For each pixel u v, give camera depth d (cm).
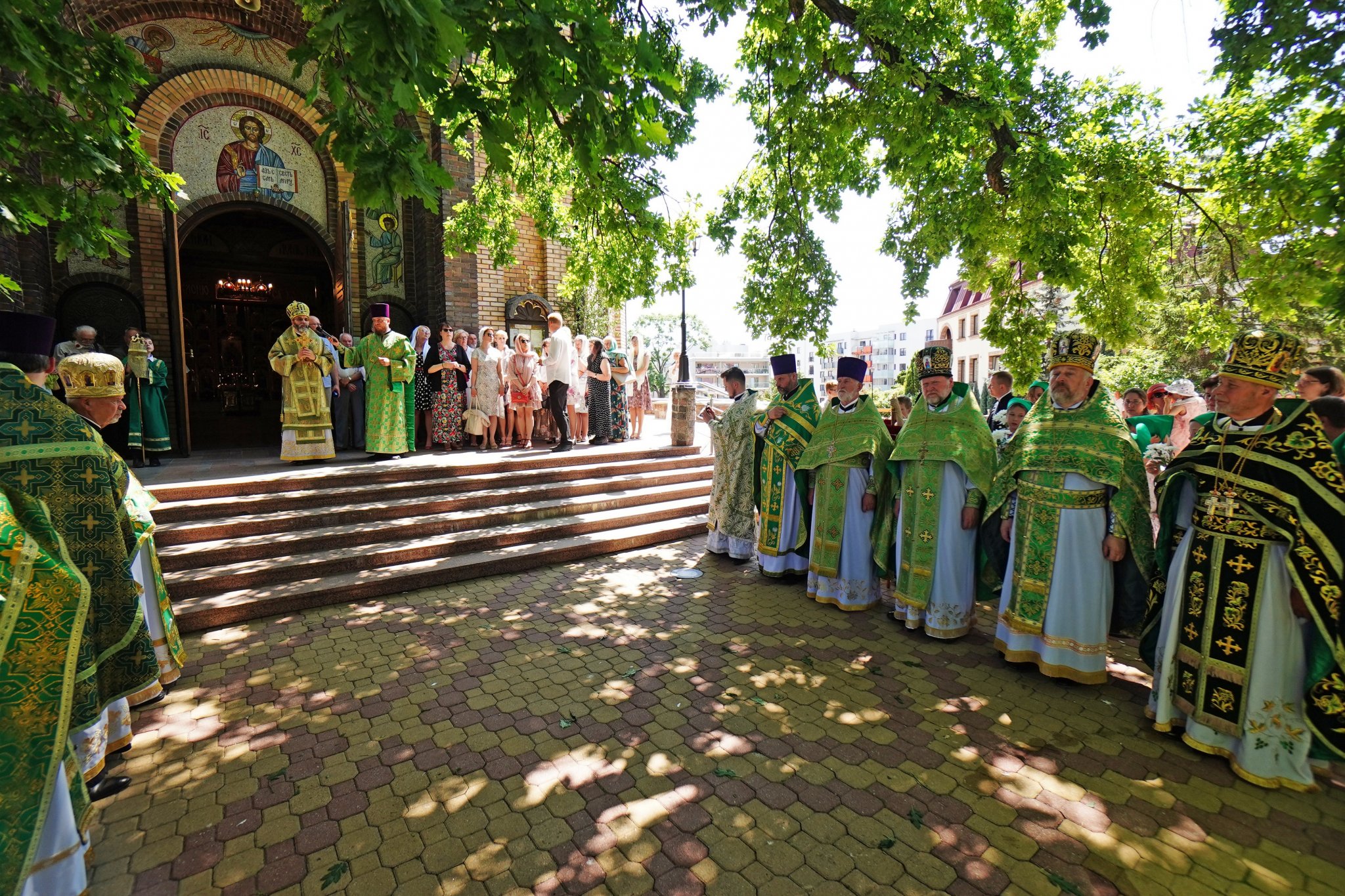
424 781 302
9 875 193
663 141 290
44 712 202
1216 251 642
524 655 441
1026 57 543
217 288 1766
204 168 1025
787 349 804
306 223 1111
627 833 268
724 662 436
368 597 547
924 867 250
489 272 1199
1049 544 403
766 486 612
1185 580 335
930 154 562
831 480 541
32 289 854
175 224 842
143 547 362
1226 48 391
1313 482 294
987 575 482
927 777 309
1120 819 279
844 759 323
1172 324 1247
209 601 491
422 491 707
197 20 984
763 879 243
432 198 256
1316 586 291
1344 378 390
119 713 318
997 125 523
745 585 601
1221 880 244
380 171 241
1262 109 473
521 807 284
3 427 260
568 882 241
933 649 461
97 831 267
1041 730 352
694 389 986
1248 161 500
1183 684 334
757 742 338
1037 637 413
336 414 933
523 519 707
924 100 514
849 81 611
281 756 321
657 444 1037
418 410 968
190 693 384
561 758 321
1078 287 558
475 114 250
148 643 300
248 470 719
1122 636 447
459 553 630
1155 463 508
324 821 274
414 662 429
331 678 405
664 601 554
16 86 345
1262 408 318
